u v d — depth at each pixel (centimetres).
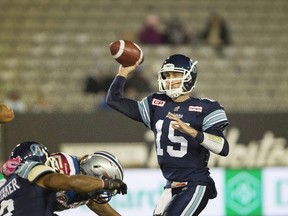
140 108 1453
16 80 3328
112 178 1273
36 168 1216
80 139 2208
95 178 1205
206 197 1408
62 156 1296
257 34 3641
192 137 1382
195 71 1426
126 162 2202
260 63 3459
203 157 1409
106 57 3438
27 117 2202
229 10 3747
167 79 1408
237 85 3338
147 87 2770
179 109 1414
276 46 3588
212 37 3462
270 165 2245
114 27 3609
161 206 1416
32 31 3569
